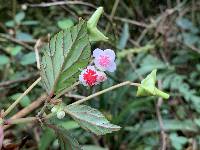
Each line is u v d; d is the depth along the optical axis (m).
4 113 0.19
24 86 0.46
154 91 0.18
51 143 0.51
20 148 0.22
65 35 0.17
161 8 0.69
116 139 0.53
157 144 0.52
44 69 0.18
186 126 0.53
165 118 0.56
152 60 0.61
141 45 0.66
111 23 0.51
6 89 0.47
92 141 0.53
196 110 0.56
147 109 0.56
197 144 0.53
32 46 0.55
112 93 0.53
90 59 0.18
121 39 0.59
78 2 0.50
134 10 0.68
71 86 0.18
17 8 0.67
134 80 0.58
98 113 0.17
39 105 0.24
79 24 0.17
